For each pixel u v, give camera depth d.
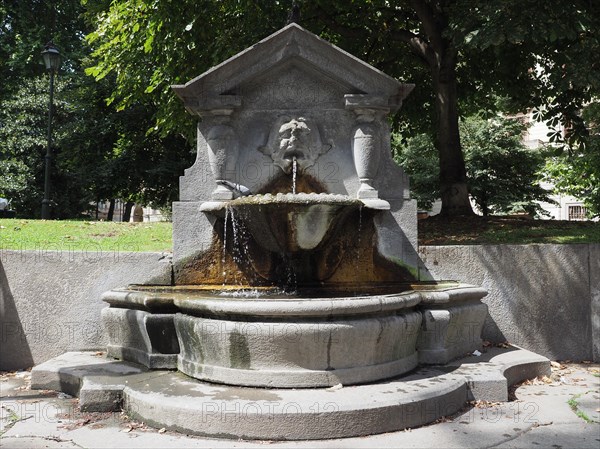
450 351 5.66
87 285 6.36
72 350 6.30
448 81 10.91
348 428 4.09
